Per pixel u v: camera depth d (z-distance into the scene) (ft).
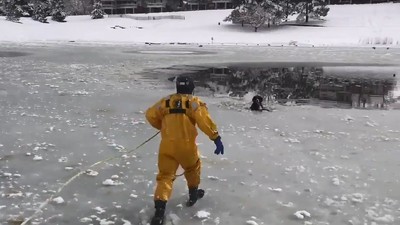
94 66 75.92
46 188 17.44
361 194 17.07
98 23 288.30
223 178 18.88
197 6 390.42
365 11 286.05
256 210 15.57
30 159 21.27
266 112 34.73
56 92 43.75
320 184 18.24
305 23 273.13
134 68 73.51
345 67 79.92
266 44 200.03
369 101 41.37
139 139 25.50
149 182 18.25
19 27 243.40
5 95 41.27
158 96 42.45
